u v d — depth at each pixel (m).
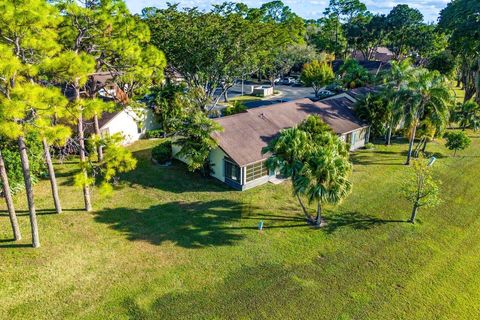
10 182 26.56
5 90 18.36
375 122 40.66
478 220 26.30
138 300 17.83
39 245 21.42
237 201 28.06
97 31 24.86
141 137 42.34
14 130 16.98
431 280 20.11
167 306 17.56
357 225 25.08
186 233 23.53
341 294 18.80
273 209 26.98
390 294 18.97
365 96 41.44
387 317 17.53
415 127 35.22
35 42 19.06
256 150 31.17
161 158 34.31
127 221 24.66
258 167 30.70
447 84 35.38
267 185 31.11
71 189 28.77
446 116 34.88
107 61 28.50
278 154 23.47
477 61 53.00
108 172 22.06
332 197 22.05
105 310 17.16
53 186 24.33
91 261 20.39
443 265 21.38
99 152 32.53
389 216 26.31
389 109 39.06
